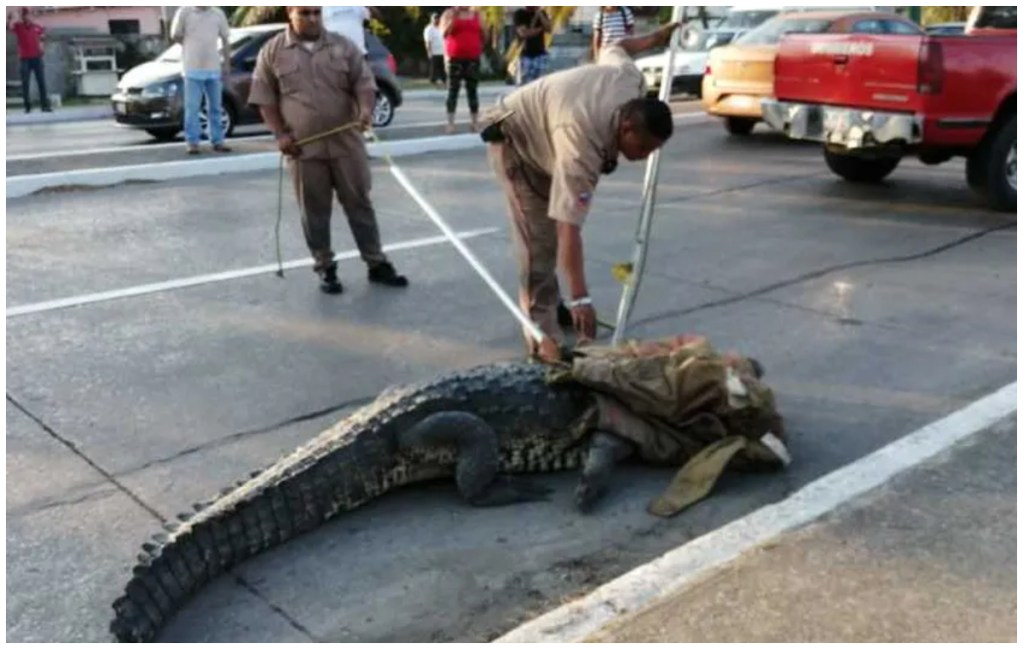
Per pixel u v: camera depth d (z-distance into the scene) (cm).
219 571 353
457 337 594
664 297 664
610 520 392
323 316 633
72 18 2984
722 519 390
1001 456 427
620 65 480
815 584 336
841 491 398
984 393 500
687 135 1440
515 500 405
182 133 1504
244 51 1448
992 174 899
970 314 622
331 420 483
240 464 438
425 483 421
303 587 350
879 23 1354
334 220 899
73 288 691
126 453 447
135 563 363
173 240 830
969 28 1174
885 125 899
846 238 818
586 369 425
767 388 433
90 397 506
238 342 585
